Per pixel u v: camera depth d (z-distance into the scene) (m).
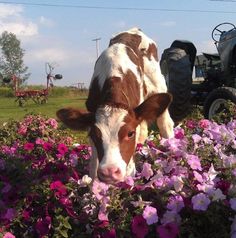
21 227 1.05
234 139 1.42
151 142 1.51
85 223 1.02
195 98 3.01
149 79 1.86
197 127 1.76
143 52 1.85
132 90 1.62
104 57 1.66
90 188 1.06
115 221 0.99
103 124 1.32
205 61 3.25
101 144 1.29
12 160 1.36
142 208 1.00
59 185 1.08
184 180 1.08
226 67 2.78
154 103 1.38
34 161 1.44
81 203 1.04
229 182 1.09
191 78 2.56
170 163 1.17
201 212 1.00
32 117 2.07
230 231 0.99
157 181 1.07
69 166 1.38
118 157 1.25
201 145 1.33
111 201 1.01
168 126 1.85
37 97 8.52
